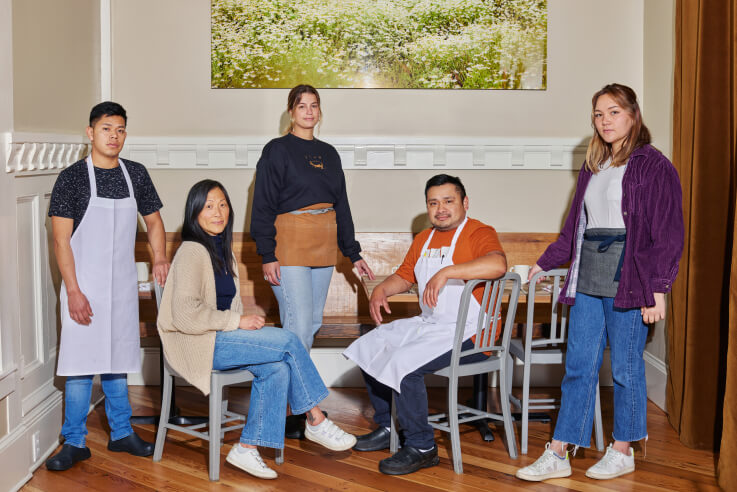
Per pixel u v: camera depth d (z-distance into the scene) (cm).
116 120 309
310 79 432
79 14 390
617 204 289
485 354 327
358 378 445
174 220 440
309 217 343
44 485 294
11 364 291
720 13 323
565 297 311
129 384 445
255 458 299
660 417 387
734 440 284
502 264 307
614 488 292
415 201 442
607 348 445
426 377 448
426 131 437
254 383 304
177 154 436
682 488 293
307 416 317
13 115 301
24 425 302
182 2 430
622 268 283
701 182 331
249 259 434
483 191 443
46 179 338
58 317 355
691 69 345
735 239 286
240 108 434
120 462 319
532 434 360
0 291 283
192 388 440
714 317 331
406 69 432
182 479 300
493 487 293
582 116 439
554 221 445
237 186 439
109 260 309
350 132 436
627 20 436
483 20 431
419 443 311
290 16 429
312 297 350
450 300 324
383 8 429
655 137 418
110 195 311
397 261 438
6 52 292
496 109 437
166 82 433
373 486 293
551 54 436
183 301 290
